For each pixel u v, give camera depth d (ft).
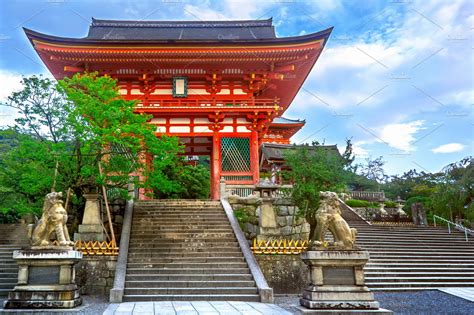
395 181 214.90
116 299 40.45
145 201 70.79
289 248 50.83
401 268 57.16
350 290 33.14
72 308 34.37
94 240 53.11
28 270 35.29
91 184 56.54
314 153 69.56
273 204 64.08
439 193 117.39
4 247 61.41
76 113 53.06
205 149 110.83
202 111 88.79
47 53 89.45
